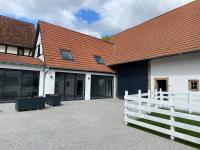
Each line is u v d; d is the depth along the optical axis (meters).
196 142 5.46
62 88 16.80
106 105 14.16
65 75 17.08
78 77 17.94
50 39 17.67
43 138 6.04
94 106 13.54
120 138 6.21
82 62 18.31
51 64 15.91
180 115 5.97
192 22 14.27
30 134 6.45
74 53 18.50
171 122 6.23
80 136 6.34
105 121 8.65
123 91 19.48
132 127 7.66
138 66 17.62
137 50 17.84
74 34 20.27
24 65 15.10
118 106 13.61
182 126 5.88
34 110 11.44
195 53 12.50
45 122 8.23
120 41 22.92
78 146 5.40
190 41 12.91
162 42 15.49
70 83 17.36
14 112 10.61
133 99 7.91
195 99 11.23
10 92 14.61
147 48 16.66
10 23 24.52
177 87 13.59
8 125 7.59
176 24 15.77
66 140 5.90
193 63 12.59
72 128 7.33
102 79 19.91
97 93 19.38
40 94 15.78
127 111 8.12
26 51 24.28
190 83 12.70
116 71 20.73
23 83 15.20
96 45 21.53
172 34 15.19
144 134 6.70
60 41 18.34
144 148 5.36
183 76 13.21
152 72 15.89
